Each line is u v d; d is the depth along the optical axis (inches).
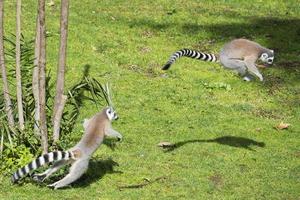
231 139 844.0
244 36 1180.5
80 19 1165.7
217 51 1109.7
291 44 1167.6
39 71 706.2
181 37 1152.2
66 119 772.0
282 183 739.4
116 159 771.4
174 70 1039.0
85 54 1052.5
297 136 869.2
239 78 1032.8
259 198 701.9
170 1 1299.2
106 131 693.9
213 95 976.3
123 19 1192.2
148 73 1023.6
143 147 807.1
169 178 734.5
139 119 881.5
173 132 852.6
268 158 800.3
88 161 685.9
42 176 693.3
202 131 861.2
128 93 953.5
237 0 1331.2
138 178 730.2
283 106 959.0
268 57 747.4
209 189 713.0
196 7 1283.2
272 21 1251.8
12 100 761.0
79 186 705.6
